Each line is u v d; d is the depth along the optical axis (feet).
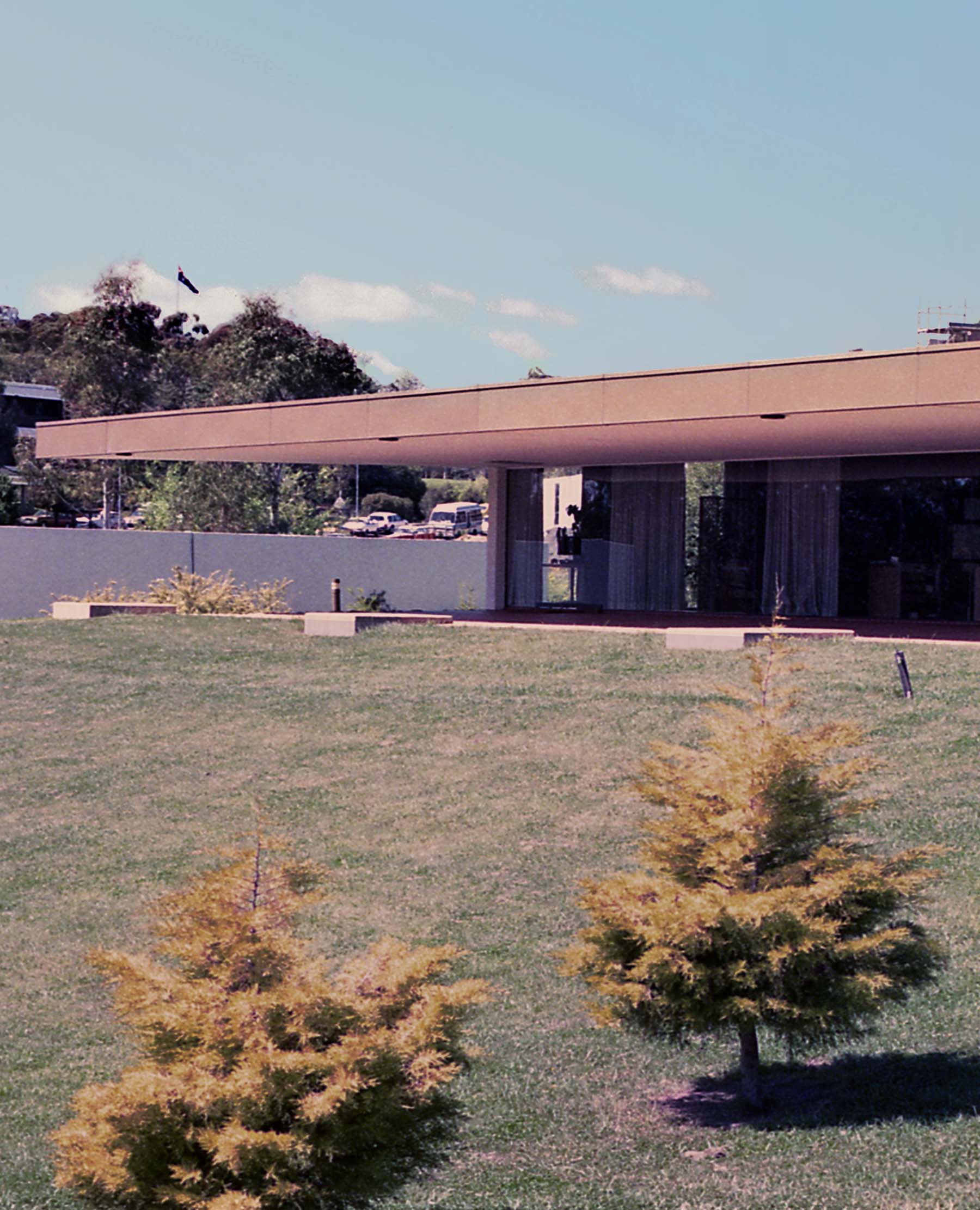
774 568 84.99
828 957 20.77
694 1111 23.29
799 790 21.81
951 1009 26.61
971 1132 20.44
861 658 58.13
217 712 58.54
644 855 22.71
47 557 106.01
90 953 17.48
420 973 17.70
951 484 78.38
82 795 48.49
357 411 75.05
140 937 35.14
